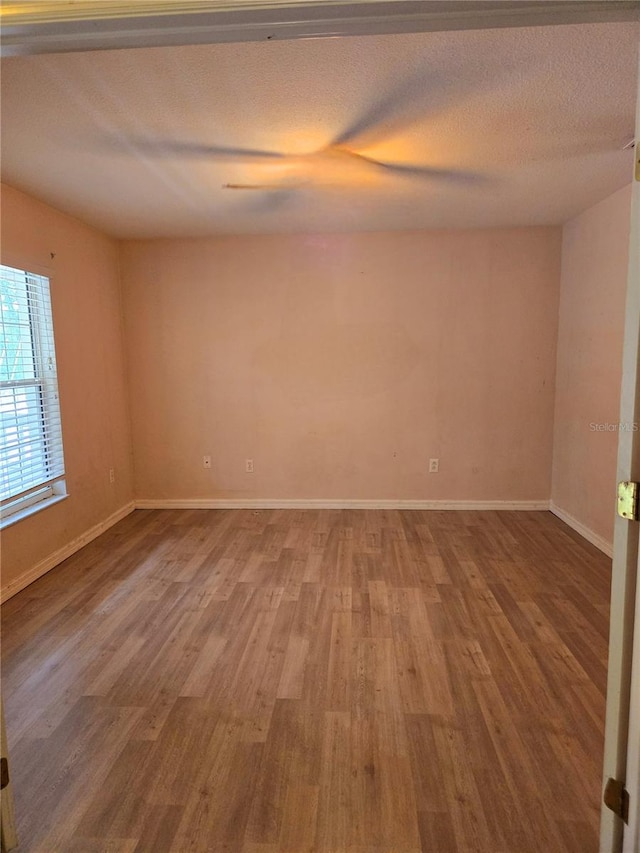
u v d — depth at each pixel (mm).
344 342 4266
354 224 3869
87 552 3486
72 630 2471
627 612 1136
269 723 1829
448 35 1548
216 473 4473
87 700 1966
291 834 1411
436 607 2658
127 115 2047
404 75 1777
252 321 4281
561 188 3068
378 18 1023
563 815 1461
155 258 4238
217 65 1689
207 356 4336
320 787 1559
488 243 4082
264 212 3486
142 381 4379
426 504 4398
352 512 4332
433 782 1573
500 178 2852
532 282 4102
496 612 2602
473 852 1359
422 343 4223
